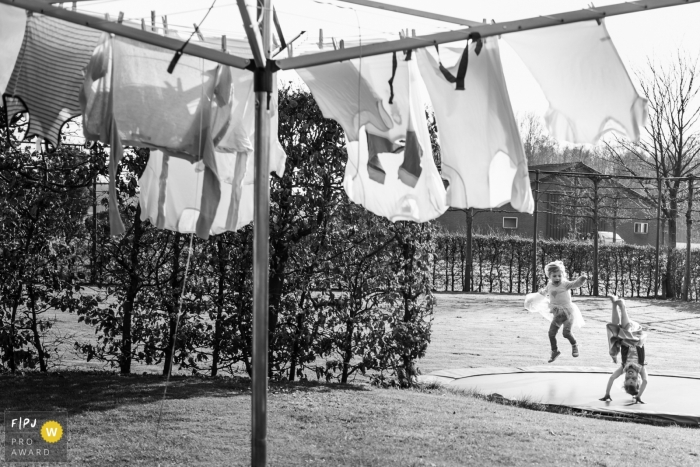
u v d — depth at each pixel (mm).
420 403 6984
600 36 3572
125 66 4090
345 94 4293
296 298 8289
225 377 8164
